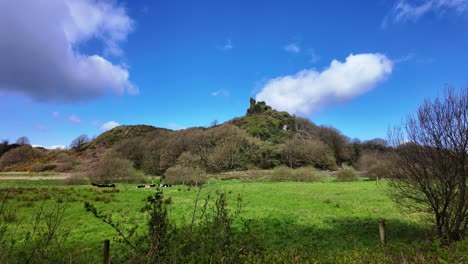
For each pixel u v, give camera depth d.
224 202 8.09
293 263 6.43
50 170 110.38
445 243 10.31
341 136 128.88
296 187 46.09
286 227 20.12
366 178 62.34
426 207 14.56
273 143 125.06
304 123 150.88
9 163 142.12
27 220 17.09
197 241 6.98
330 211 25.59
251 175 72.00
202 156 94.12
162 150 102.38
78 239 16.38
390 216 22.75
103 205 27.83
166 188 47.34
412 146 14.19
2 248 6.23
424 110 13.92
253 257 6.73
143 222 20.11
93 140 159.38
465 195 12.88
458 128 13.02
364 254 6.85
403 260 6.21
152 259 6.36
